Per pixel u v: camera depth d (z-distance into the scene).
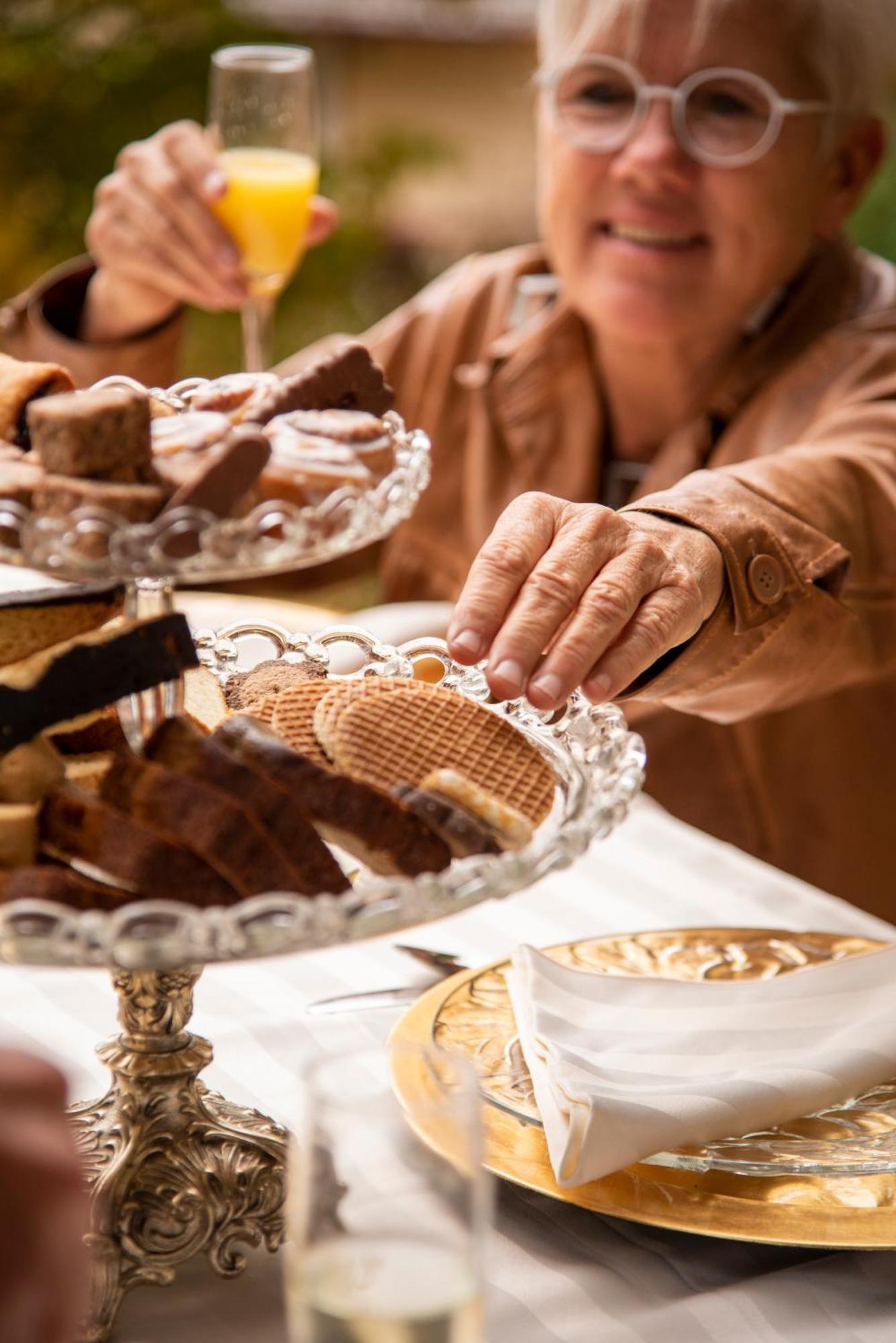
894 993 1.13
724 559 1.31
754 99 2.15
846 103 2.23
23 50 5.28
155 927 0.79
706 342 2.35
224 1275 0.95
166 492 0.86
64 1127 0.66
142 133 5.38
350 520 0.85
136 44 5.39
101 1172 0.95
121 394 0.88
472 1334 0.70
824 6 2.15
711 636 1.28
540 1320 0.90
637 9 2.16
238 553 0.83
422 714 1.02
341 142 6.53
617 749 1.03
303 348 5.66
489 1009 1.16
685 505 1.35
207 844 0.84
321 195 5.64
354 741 0.98
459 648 1.04
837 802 2.24
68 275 2.40
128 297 2.38
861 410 1.98
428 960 1.33
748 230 2.21
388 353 2.73
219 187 2.28
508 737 1.02
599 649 1.04
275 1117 1.08
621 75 2.19
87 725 0.98
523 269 2.71
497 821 0.93
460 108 8.59
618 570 1.10
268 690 1.13
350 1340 0.68
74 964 0.78
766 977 1.23
